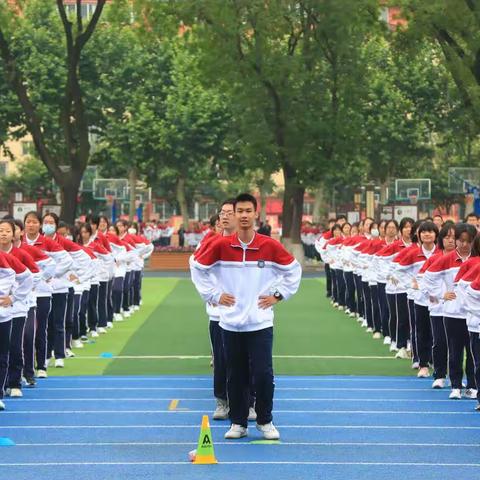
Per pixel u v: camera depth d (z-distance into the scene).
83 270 18.97
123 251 26.34
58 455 10.73
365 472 9.96
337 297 30.19
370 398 14.43
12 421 12.62
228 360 11.38
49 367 17.84
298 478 9.70
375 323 22.69
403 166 66.25
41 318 16.22
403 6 38.47
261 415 11.45
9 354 14.37
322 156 46.94
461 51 38.28
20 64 55.53
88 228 22.70
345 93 46.16
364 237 27.47
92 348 20.67
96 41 56.62
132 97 57.69
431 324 15.34
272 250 11.16
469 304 12.92
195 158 58.69
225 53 43.88
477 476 9.83
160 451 10.93
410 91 60.72
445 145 56.84
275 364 18.34
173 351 20.22
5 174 92.19
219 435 11.76
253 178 78.88
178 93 57.50
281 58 44.38
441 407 13.69
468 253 14.39
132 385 15.69
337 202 81.25
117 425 12.39
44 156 44.06
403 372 17.30
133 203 64.94
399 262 17.20
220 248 11.16
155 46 57.62
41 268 15.91
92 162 59.66
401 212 52.53
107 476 9.79
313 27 45.28
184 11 42.00
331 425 12.39
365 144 52.94
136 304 29.70
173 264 51.72
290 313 28.64
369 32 45.22
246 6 42.66
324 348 20.77
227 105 55.62
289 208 49.19
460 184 51.69
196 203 88.44
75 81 43.25
